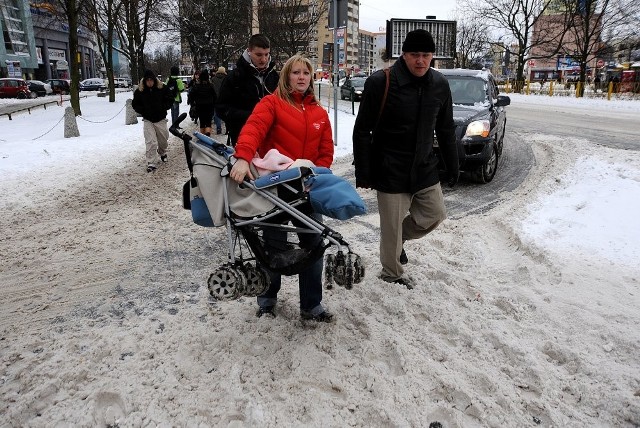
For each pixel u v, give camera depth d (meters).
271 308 3.75
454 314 3.71
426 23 14.05
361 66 116.06
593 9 37.19
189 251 5.25
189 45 33.09
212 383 2.96
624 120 17.66
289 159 3.21
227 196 3.11
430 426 2.64
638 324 3.43
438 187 4.09
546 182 7.68
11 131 17.30
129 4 30.06
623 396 2.74
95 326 3.72
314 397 2.81
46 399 2.87
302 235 3.41
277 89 3.41
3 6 63.38
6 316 3.92
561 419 2.66
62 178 8.85
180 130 3.19
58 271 4.79
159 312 3.90
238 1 29.05
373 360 3.20
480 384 2.95
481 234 5.42
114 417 2.71
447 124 4.06
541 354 3.21
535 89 45.41
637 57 44.22
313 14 26.33
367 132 3.88
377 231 5.77
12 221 6.40
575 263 4.39
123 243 5.53
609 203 5.86
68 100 38.81
